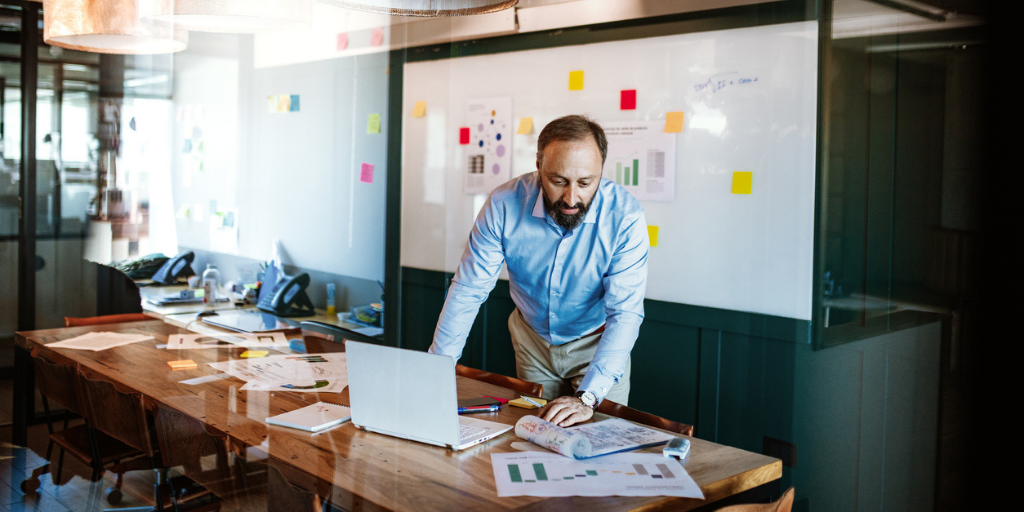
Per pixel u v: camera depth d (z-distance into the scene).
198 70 2.48
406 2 2.00
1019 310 2.28
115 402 1.99
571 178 1.89
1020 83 2.25
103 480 1.92
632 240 2.14
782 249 2.71
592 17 3.17
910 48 2.43
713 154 2.86
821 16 2.58
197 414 1.80
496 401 1.95
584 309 2.32
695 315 2.95
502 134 3.53
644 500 1.35
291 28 2.91
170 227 2.51
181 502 1.77
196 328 2.54
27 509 1.91
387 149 3.54
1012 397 2.30
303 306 2.95
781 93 2.68
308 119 3.05
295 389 2.03
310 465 1.50
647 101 3.03
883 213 2.51
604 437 1.69
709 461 1.57
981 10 2.29
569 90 3.27
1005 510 2.34
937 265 2.42
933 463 2.45
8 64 2.21
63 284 2.44
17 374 2.35
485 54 3.57
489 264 2.24
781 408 2.76
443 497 1.35
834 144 2.59
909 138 2.45
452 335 2.23
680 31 2.91
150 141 2.42
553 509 1.30
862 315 2.57
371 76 3.46
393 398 1.67
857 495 2.61
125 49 2.31
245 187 2.72
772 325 2.76
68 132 2.35
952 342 2.40
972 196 2.34
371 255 3.44
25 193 2.35
